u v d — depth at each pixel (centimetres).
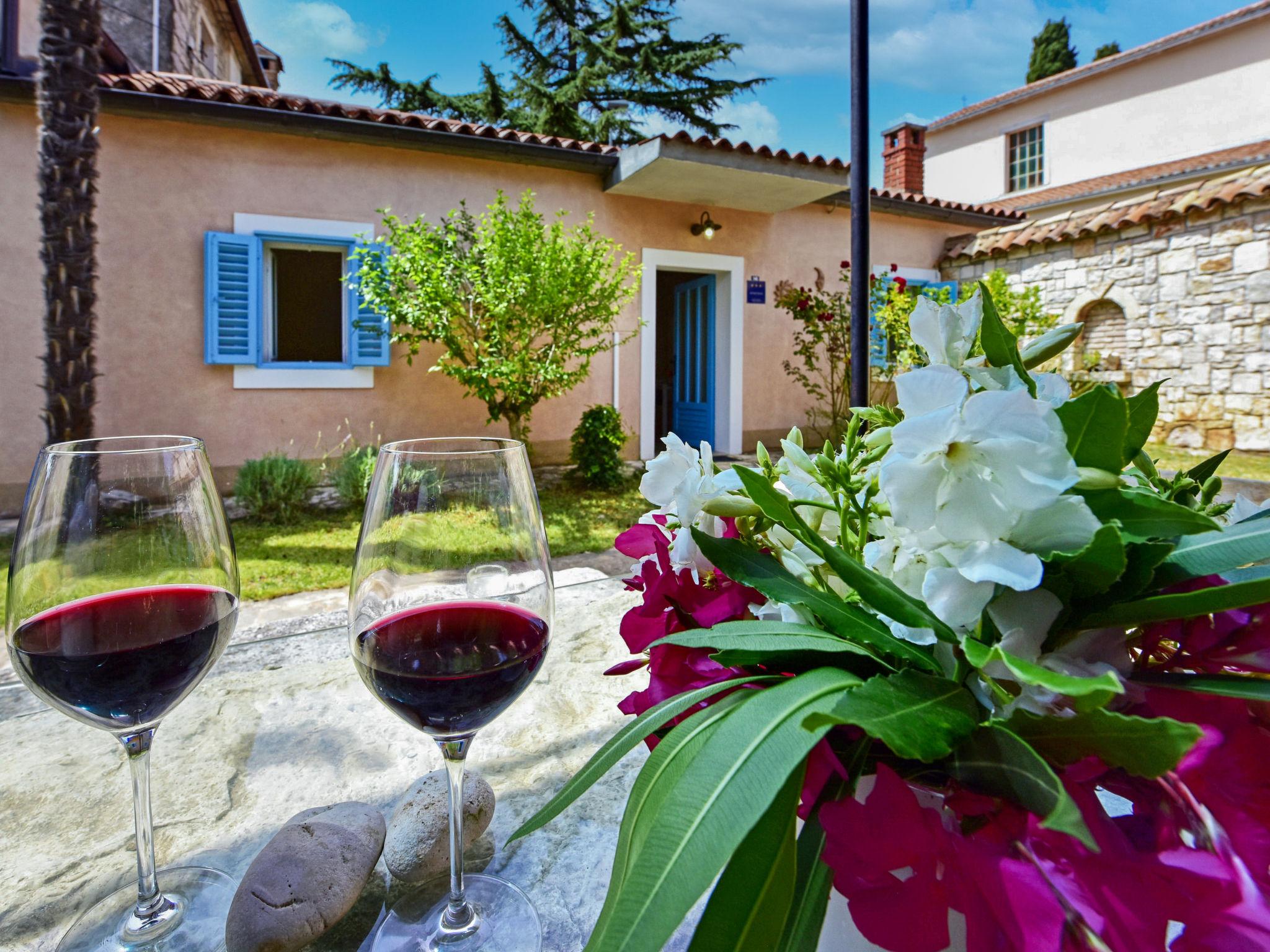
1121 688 26
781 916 32
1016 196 1430
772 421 770
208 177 528
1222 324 691
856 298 142
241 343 539
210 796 90
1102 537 32
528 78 1841
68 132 397
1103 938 29
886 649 40
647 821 36
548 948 64
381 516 65
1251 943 28
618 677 122
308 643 150
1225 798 32
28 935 68
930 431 34
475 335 568
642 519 59
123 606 62
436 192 598
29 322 496
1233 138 1223
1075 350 797
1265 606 38
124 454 65
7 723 109
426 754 100
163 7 791
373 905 72
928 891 32
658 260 697
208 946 66
